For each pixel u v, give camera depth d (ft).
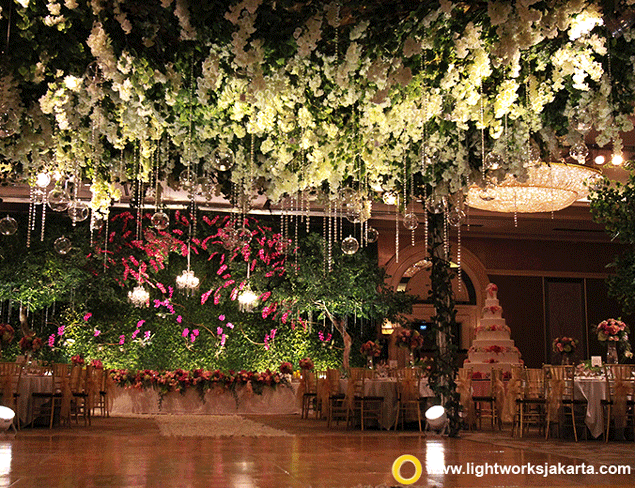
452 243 51.34
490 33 15.48
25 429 27.68
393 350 48.34
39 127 18.72
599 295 52.85
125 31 14.62
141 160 21.36
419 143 22.89
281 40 14.78
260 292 46.52
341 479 15.16
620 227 28.25
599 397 26.81
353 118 20.58
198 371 38.83
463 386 30.78
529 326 51.42
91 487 13.75
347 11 14.74
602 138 18.20
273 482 14.65
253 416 37.47
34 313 44.65
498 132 19.06
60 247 23.94
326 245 45.68
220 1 13.85
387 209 45.27
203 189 21.48
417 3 14.38
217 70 15.85
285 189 21.90
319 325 48.03
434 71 17.58
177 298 46.57
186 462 17.72
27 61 15.44
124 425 30.04
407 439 24.94
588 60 16.71
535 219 47.73
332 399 30.60
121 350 45.21
